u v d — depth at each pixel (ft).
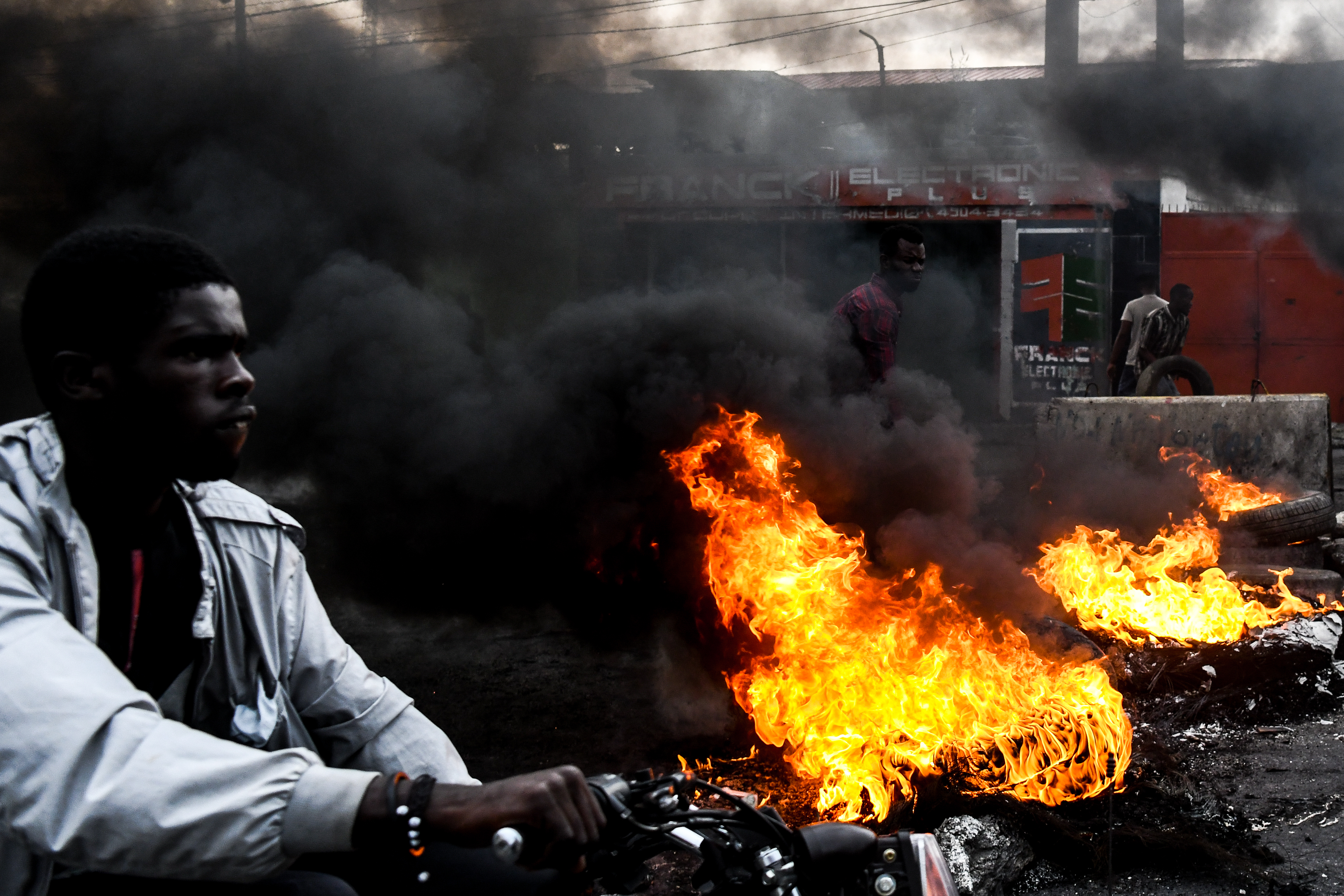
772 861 3.43
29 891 3.45
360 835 3.13
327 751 4.45
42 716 3.10
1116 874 8.78
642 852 3.66
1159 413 21.84
